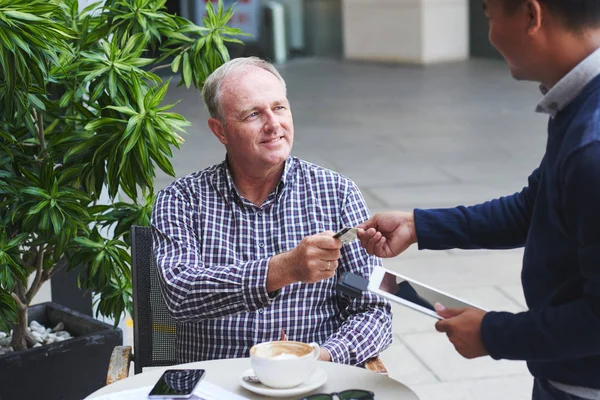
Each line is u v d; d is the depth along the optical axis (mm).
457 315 2002
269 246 2916
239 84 2826
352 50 19422
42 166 3479
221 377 2316
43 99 3553
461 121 11703
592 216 1759
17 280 3787
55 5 3262
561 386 1975
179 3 15969
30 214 3367
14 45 3102
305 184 2965
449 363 4688
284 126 2848
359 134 10938
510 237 2361
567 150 1809
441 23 18516
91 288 3832
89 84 3701
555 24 1837
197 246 2896
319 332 2889
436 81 15664
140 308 3059
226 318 2830
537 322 1853
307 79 16344
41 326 4160
